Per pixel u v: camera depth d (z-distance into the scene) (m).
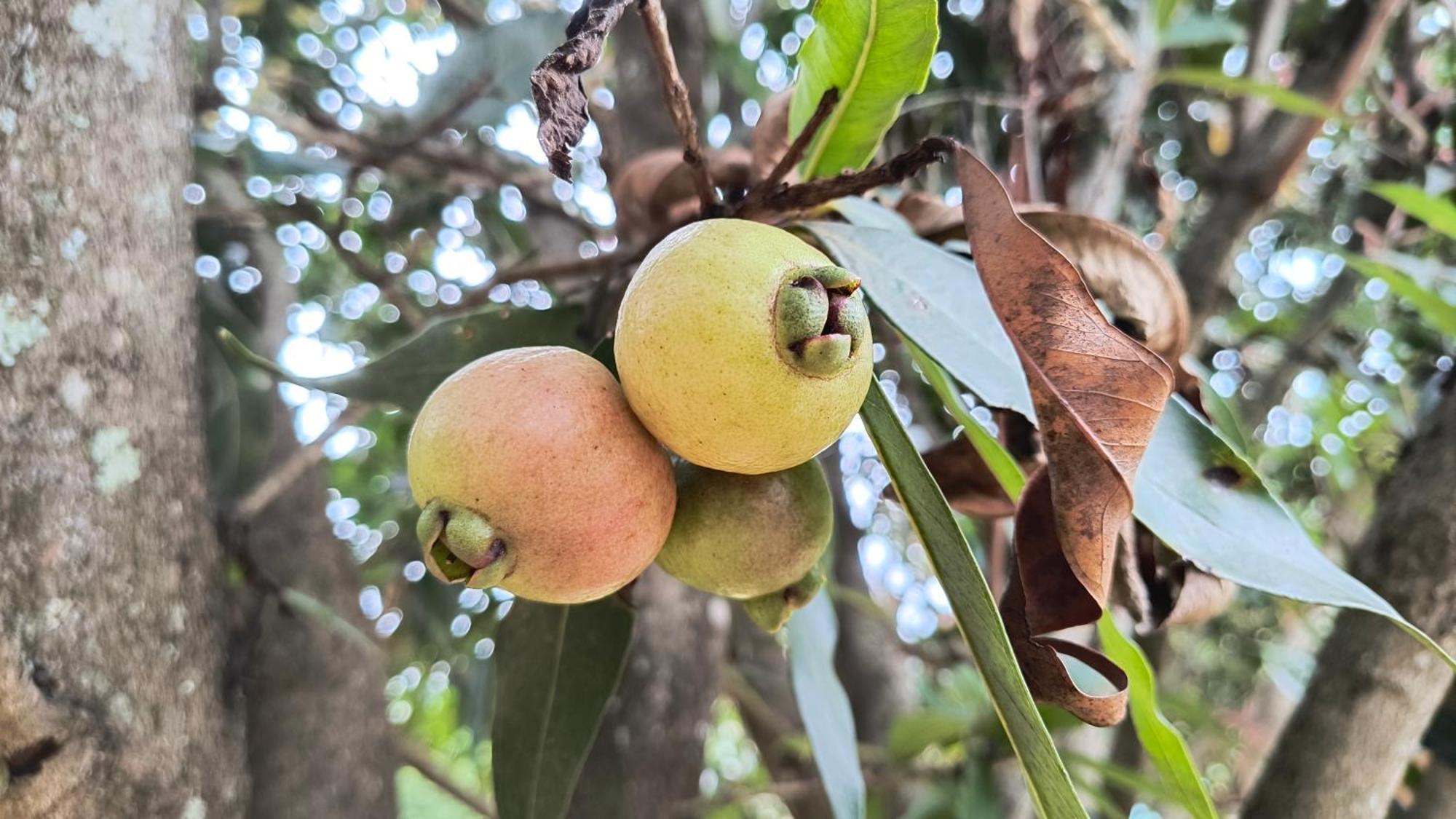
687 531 0.15
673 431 0.13
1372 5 0.35
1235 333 0.51
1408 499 0.21
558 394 0.13
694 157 0.14
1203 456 0.15
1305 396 0.50
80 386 0.17
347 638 0.40
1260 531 0.15
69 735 0.16
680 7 0.37
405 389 0.19
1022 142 0.26
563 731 0.20
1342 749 0.20
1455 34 0.42
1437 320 0.27
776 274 0.12
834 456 0.50
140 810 0.17
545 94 0.10
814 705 0.23
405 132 0.34
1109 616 0.15
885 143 0.37
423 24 0.50
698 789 0.38
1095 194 0.28
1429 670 0.20
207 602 0.20
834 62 0.15
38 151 0.16
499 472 0.13
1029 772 0.12
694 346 0.12
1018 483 0.15
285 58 0.47
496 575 0.13
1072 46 0.35
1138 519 0.14
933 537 0.13
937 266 0.15
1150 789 0.31
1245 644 0.57
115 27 0.18
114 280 0.17
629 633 0.20
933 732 0.36
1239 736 0.53
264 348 0.38
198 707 0.19
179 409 0.19
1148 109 0.45
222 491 0.34
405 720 0.71
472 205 0.48
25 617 0.16
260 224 0.39
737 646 0.56
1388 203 0.40
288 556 0.40
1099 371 0.12
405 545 0.53
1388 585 0.21
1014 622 0.13
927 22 0.14
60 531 0.16
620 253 0.22
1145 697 0.16
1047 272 0.12
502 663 0.21
